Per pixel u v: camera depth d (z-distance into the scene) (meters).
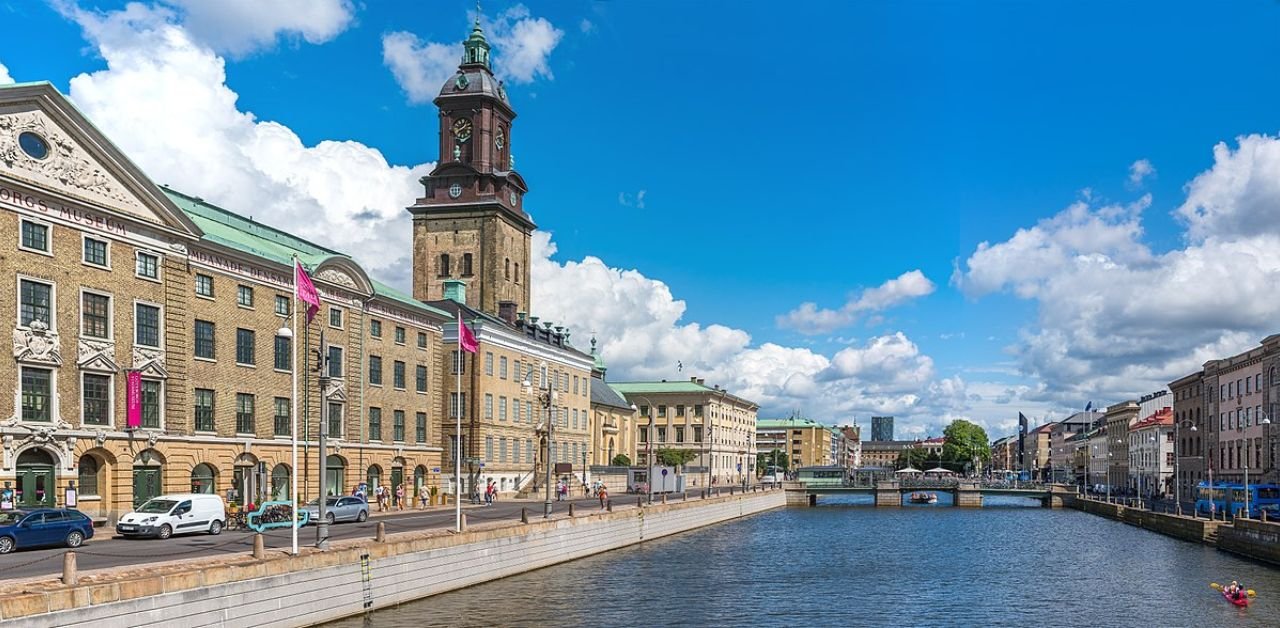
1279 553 59.97
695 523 88.94
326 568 35.34
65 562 26.78
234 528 50.12
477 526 51.75
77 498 48.94
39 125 47.03
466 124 128.62
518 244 131.75
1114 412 179.62
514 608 40.75
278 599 32.72
